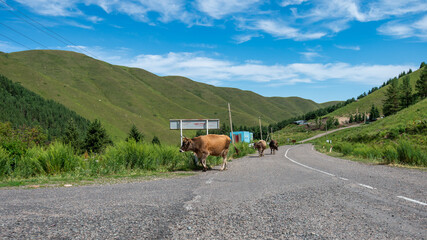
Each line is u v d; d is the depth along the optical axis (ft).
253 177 25.62
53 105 442.50
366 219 11.32
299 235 9.31
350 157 62.34
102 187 18.92
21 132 77.36
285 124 621.72
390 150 43.47
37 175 27.86
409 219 11.31
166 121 649.61
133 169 33.01
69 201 13.80
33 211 11.55
